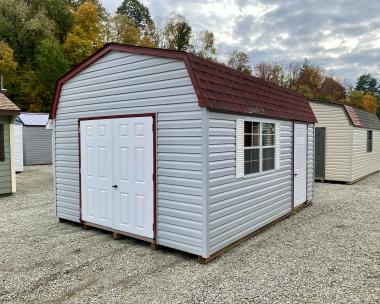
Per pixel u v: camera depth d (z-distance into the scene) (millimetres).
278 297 3514
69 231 6090
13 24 26594
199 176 4453
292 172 7363
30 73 26062
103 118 5715
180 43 33844
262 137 5977
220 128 4688
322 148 12805
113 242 5434
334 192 10484
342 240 5520
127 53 5324
